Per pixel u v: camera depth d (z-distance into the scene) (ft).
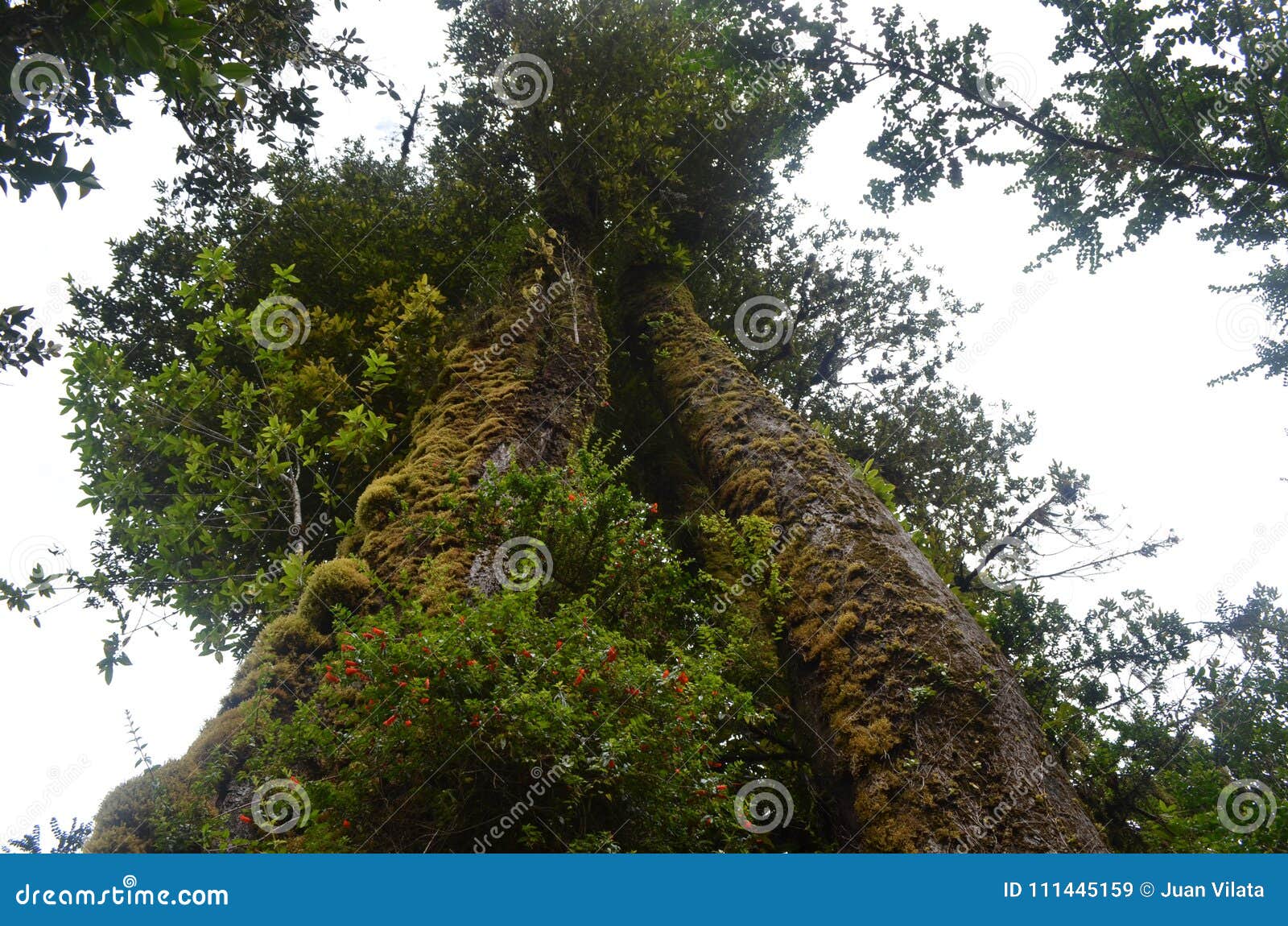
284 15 15.70
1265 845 18.44
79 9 9.14
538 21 40.32
